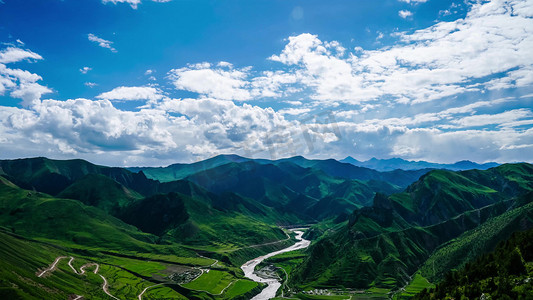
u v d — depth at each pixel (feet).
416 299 483.92
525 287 362.33
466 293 404.36
